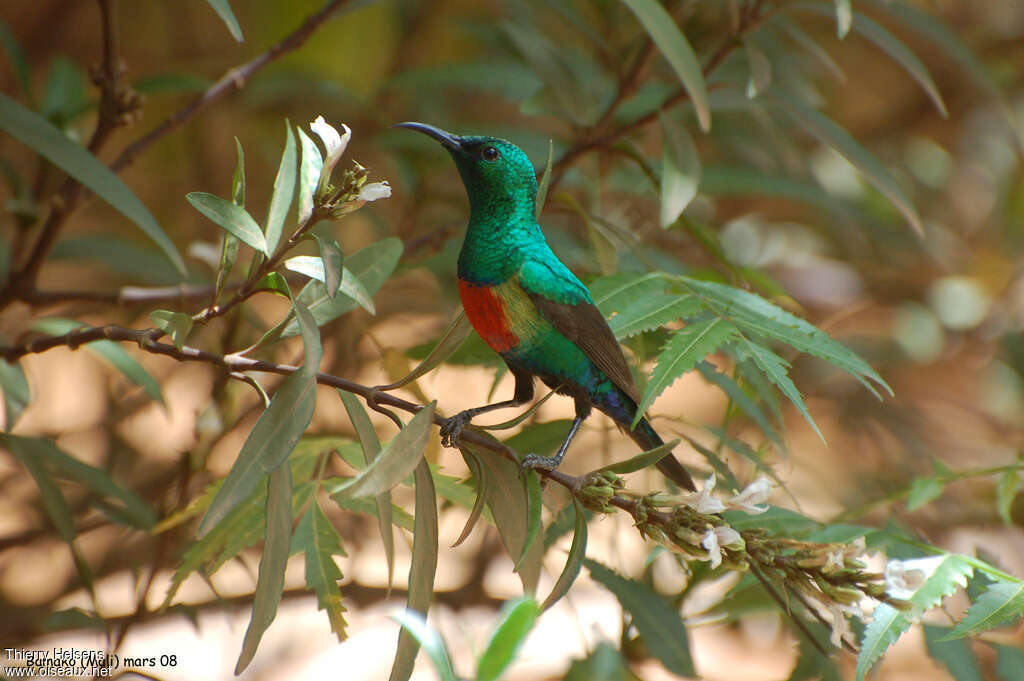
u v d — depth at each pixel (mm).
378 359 10000
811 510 10891
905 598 4355
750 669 10922
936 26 8578
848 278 13961
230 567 10695
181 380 11781
